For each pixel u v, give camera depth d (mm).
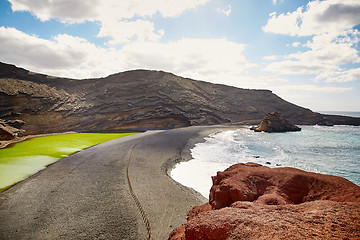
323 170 21359
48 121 59844
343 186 7945
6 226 11297
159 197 14820
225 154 29219
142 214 12359
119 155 26875
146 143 35031
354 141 39844
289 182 9320
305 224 4441
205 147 34469
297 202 8492
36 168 21625
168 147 32719
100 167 21859
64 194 15234
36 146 33375
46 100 64062
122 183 17359
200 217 5938
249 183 9695
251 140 42312
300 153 29531
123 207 13250
